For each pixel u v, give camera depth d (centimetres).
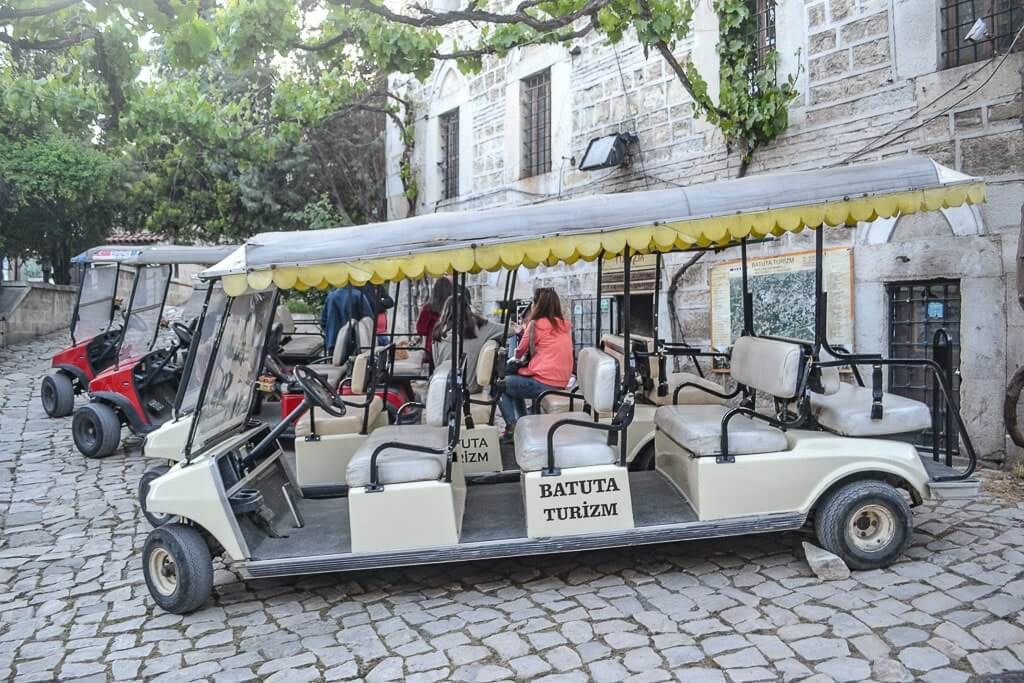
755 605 401
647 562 472
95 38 648
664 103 959
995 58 639
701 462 432
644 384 621
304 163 1641
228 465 440
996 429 646
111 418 820
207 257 890
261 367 516
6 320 1756
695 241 439
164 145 1812
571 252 413
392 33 800
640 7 712
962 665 331
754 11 848
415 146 1518
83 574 495
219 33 744
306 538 444
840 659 341
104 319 1008
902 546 436
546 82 1178
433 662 360
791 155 807
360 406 560
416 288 1148
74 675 364
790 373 444
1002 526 498
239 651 381
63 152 1567
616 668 344
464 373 564
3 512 638
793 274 800
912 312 717
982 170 652
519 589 442
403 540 418
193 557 420
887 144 719
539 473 424
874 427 456
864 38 732
